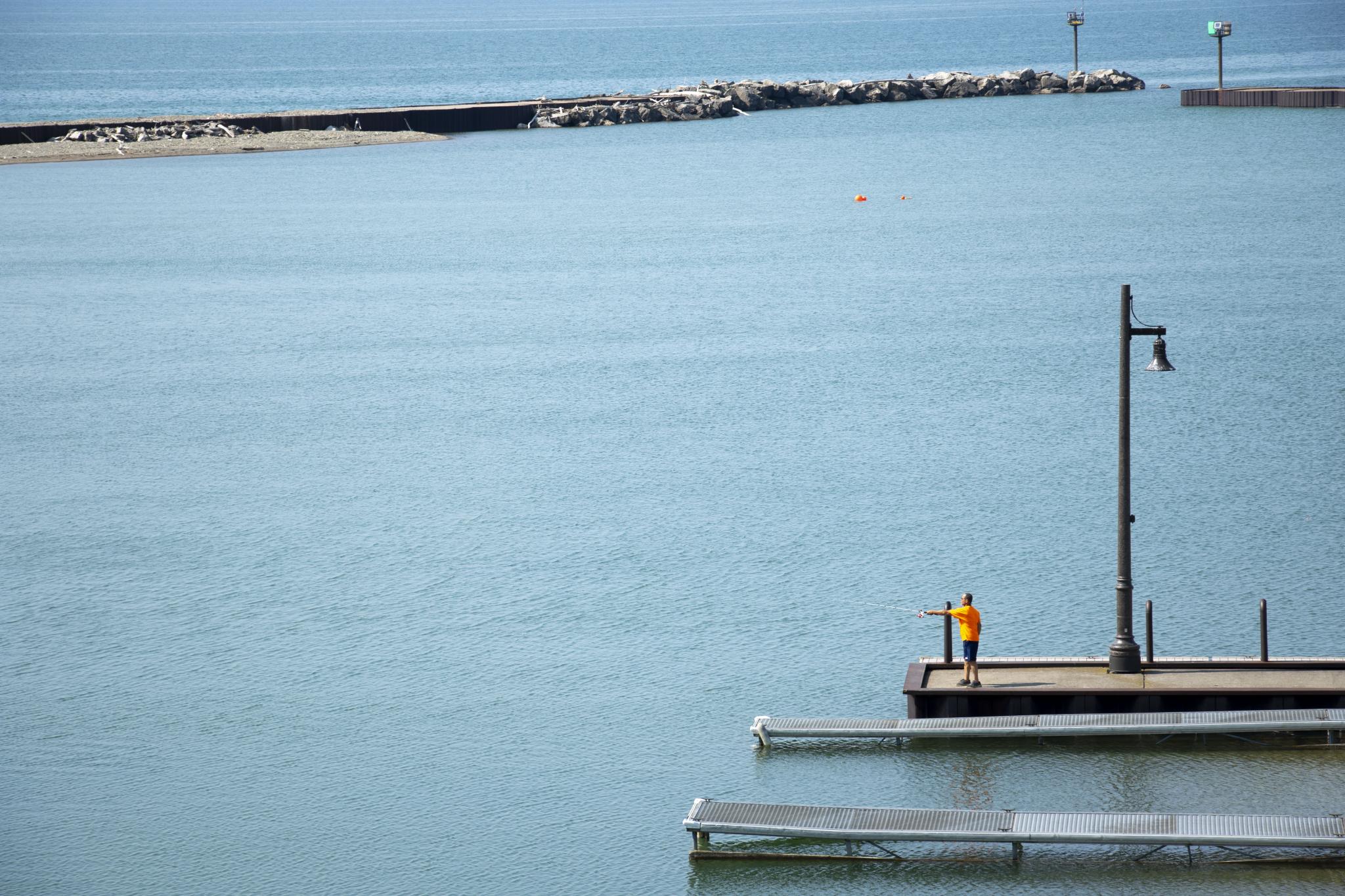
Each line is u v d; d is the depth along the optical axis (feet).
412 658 240.12
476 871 175.83
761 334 490.90
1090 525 291.99
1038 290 547.90
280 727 216.54
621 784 195.72
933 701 202.80
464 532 302.66
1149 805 179.52
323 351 486.79
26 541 303.07
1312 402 377.30
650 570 276.41
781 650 238.27
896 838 170.30
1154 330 205.36
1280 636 234.79
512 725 214.90
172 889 173.99
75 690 230.68
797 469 338.13
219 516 317.63
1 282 629.51
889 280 581.94
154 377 455.22
